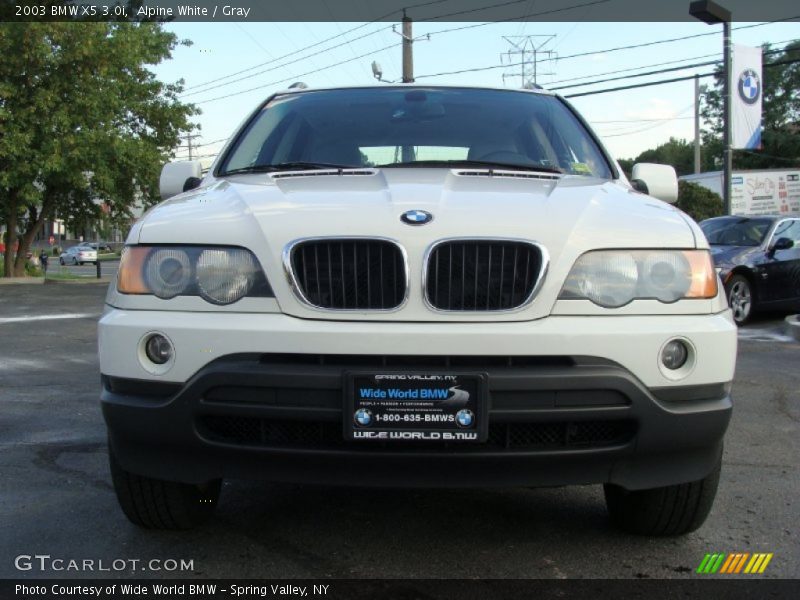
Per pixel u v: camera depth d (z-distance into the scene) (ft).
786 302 36.22
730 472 13.43
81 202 86.53
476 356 8.25
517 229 8.62
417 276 8.39
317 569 9.40
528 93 14.21
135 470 9.01
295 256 8.55
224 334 8.34
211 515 11.01
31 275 91.50
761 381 21.58
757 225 37.91
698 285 8.83
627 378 8.29
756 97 62.03
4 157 72.02
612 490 10.57
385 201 9.08
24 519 11.00
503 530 10.68
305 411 8.19
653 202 10.17
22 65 70.90
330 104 13.60
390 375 8.09
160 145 89.30
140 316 8.71
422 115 13.14
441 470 8.34
